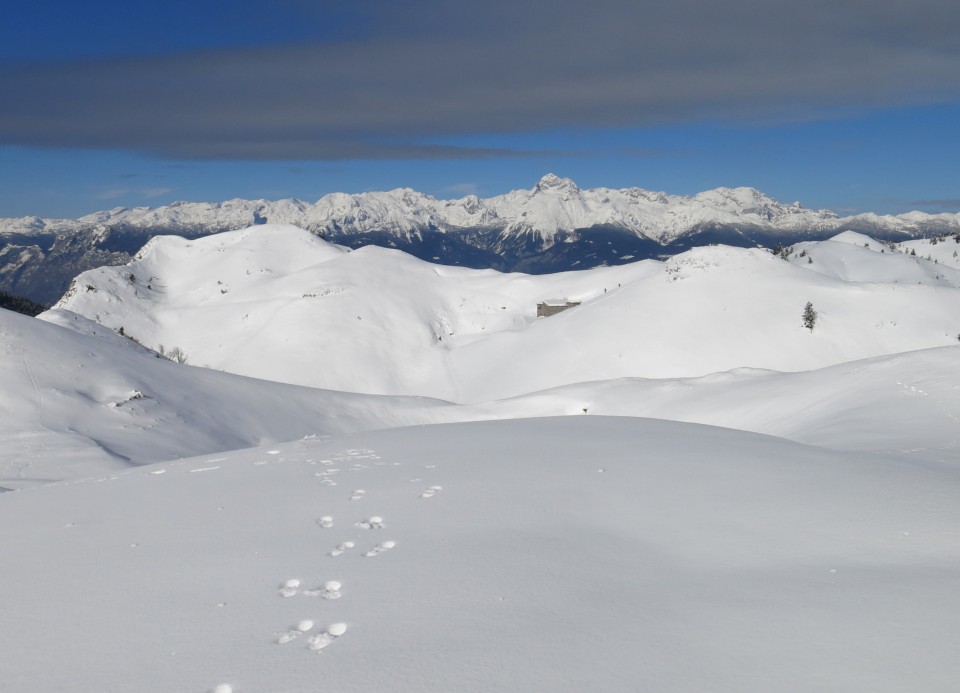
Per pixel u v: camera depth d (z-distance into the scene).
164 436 38.81
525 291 168.50
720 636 6.29
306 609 7.49
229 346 142.50
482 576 8.20
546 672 5.80
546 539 9.49
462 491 12.19
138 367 48.19
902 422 23.66
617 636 6.43
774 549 8.68
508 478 12.99
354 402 60.66
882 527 9.10
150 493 13.41
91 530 10.94
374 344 137.00
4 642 7.02
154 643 6.84
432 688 5.65
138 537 10.41
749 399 40.84
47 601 8.03
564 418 23.25
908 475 11.86
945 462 14.41
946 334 105.88
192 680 6.05
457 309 161.12
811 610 6.70
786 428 31.33
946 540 8.42
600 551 8.96
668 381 59.88
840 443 21.86
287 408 53.50
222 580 8.46
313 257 190.25
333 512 11.26
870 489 10.99
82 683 6.12
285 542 9.84
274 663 6.28
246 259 183.88
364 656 6.30
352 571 8.58
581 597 7.45
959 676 5.30
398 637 6.67
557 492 11.91
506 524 10.24
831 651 5.84
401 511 11.13
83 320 58.91
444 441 17.78
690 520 10.09
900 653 5.71
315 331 138.38
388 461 15.20
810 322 109.31
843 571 7.73
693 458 14.23
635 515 10.48
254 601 7.77
